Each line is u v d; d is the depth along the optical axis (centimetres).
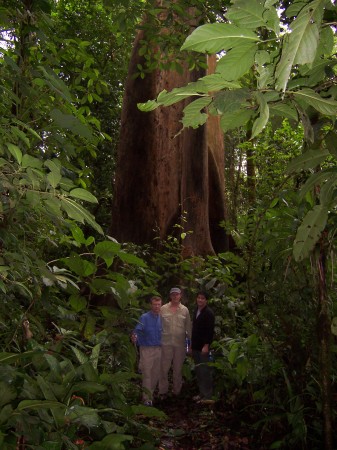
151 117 1304
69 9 1652
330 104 156
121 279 409
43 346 344
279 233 502
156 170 1289
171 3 672
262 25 144
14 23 349
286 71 132
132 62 1323
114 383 353
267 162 1238
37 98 331
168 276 990
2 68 306
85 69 557
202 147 1167
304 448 504
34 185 228
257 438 577
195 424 650
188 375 822
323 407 466
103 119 1709
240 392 629
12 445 217
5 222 268
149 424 616
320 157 238
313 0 135
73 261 392
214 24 142
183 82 1261
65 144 331
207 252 1148
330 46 165
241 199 1678
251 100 172
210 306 853
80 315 439
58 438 242
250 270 572
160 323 761
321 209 271
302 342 550
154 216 1271
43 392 253
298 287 530
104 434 315
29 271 298
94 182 1686
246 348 596
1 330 358
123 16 715
